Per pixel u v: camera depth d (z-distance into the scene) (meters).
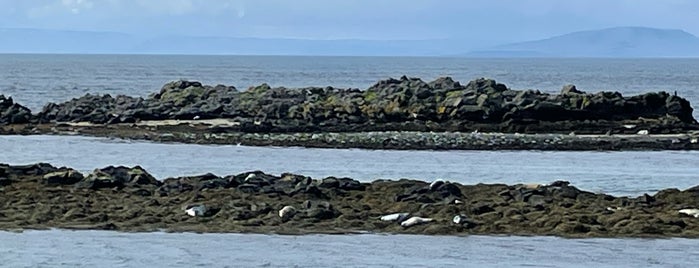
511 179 40.09
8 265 22.77
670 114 62.31
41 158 45.53
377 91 69.38
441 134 55.62
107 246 24.42
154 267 22.81
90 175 29.83
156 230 25.81
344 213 27.17
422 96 63.38
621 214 27.11
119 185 29.61
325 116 60.03
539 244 25.02
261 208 27.33
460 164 45.19
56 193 28.70
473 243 25.08
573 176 41.56
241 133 56.47
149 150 49.41
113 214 26.95
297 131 57.53
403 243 25.02
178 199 28.38
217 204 27.58
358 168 43.12
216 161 45.22
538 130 58.88
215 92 71.00
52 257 23.45
